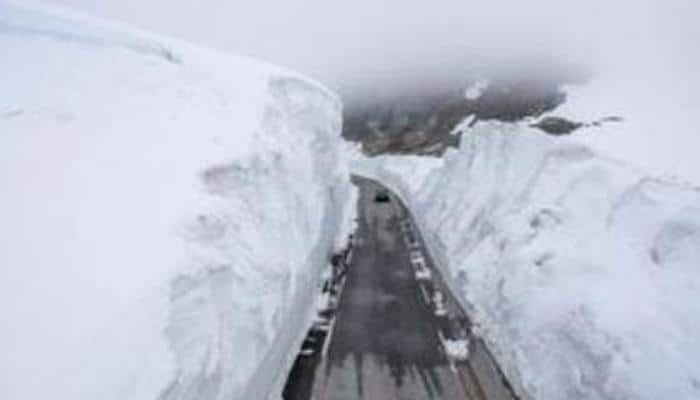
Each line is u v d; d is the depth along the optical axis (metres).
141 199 7.05
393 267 17.56
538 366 8.74
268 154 11.95
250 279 8.27
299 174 14.74
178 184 7.85
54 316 4.75
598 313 7.88
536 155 15.04
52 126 7.80
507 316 10.64
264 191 10.95
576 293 8.77
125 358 4.84
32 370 4.20
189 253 6.62
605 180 11.02
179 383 5.44
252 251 8.80
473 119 76.06
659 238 8.55
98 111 8.93
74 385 4.30
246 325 7.77
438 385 9.36
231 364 6.98
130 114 9.41
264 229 10.02
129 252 5.97
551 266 9.99
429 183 29.17
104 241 5.96
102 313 5.02
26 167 6.60
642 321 7.22
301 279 12.00
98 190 6.82
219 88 13.27
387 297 14.33
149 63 12.34
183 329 5.93
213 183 8.77
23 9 11.84
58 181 6.62
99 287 5.30
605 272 8.78
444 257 17.61
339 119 25.30
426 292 14.76
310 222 14.55
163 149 8.70
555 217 11.31
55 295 4.97
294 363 10.24
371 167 59.66
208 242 7.35
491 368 10.00
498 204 15.39
